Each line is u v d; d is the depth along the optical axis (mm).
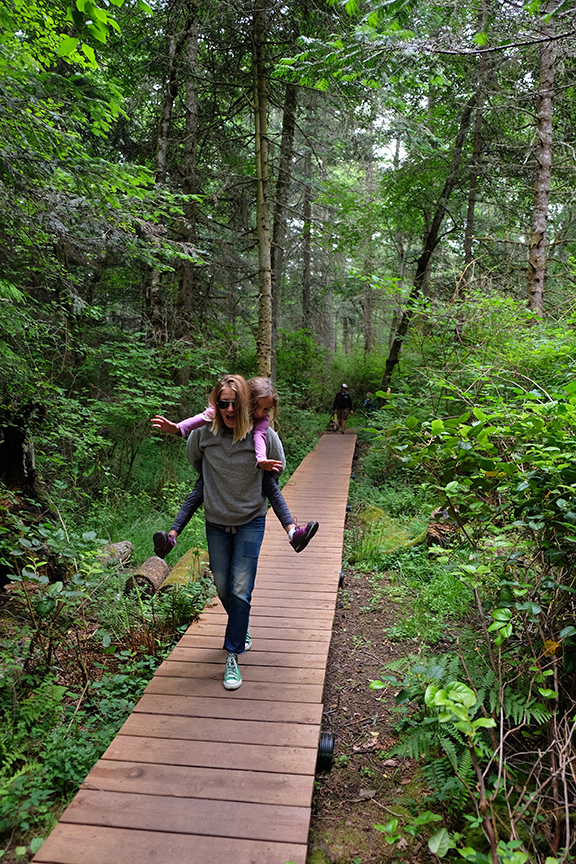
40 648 3582
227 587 3301
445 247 18141
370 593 5445
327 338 25578
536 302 9031
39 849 2166
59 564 4457
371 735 3213
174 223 10664
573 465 2637
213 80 11133
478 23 4934
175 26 10305
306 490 9305
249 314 16578
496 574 3238
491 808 1976
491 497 3527
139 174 5949
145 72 11094
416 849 2367
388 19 4168
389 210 15211
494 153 12859
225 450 3170
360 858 2334
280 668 3498
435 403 7836
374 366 22094
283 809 2344
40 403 5633
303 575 5320
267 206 10938
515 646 3150
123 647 3977
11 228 5203
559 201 10781
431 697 1983
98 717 3141
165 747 2727
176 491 8031
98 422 7504
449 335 8141
